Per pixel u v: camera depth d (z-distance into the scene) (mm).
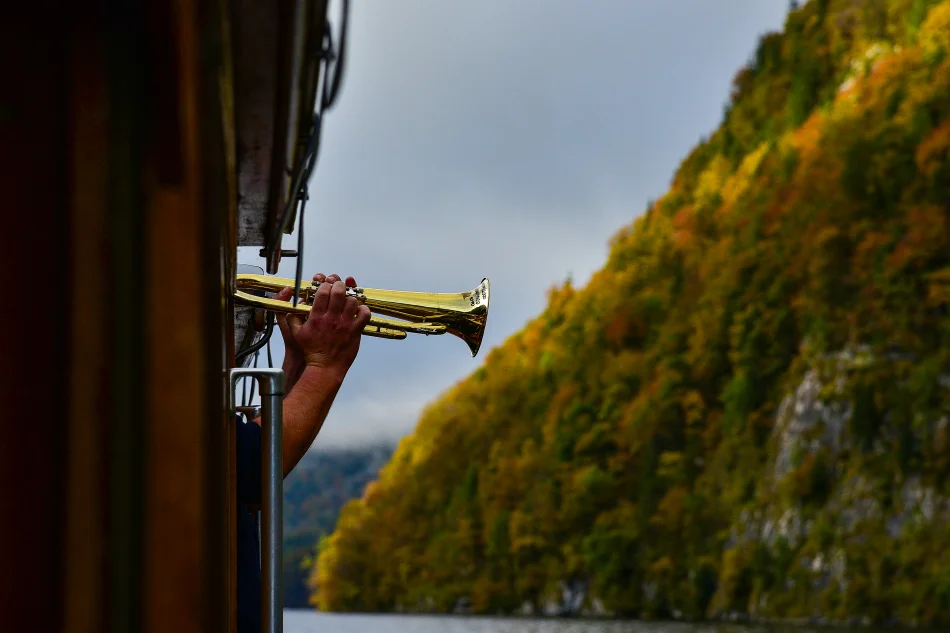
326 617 137500
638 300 131625
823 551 78000
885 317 83938
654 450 107062
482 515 127062
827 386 84062
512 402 140625
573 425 119250
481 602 122125
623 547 103438
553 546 114250
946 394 76438
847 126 100250
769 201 109250
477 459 138875
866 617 73188
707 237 134250
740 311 105938
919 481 74750
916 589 70875
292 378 3213
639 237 158125
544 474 119188
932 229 84500
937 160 88750
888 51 137125
